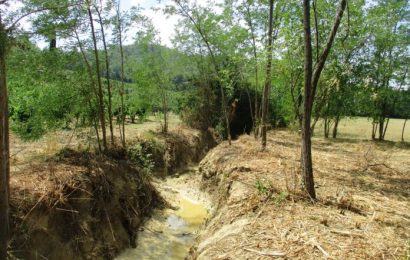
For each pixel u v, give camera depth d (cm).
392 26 1411
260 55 843
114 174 866
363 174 848
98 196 737
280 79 981
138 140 1284
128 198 862
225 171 984
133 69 1472
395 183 773
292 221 507
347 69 898
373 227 493
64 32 809
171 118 2200
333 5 877
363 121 3031
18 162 781
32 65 798
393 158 1154
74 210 651
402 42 1550
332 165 947
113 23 995
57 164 745
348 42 883
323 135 2045
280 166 873
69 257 598
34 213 568
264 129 1110
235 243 455
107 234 718
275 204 575
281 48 763
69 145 996
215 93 1931
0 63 502
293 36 750
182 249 771
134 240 785
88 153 877
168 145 1459
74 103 902
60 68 859
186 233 855
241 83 1652
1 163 478
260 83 1574
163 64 1580
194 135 1791
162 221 917
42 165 729
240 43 1264
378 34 1217
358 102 1570
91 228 678
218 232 547
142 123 1814
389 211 568
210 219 763
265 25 1194
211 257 434
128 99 1496
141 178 988
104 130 966
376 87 1510
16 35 579
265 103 1109
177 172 1403
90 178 739
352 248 426
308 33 544
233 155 1105
